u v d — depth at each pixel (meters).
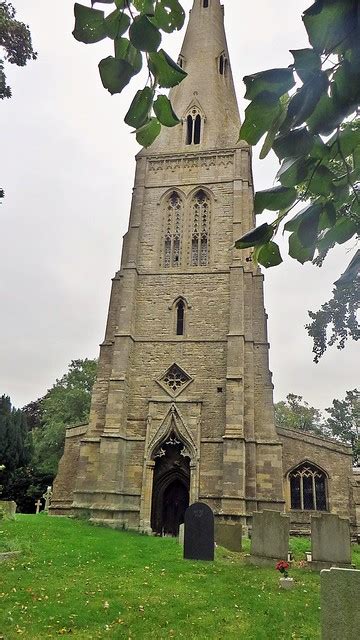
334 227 2.80
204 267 30.06
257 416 26.62
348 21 1.55
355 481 26.95
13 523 20.50
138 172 33.47
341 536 15.43
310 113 1.81
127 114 2.26
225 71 39.25
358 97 1.79
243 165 32.50
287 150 2.04
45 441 48.50
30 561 14.25
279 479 25.00
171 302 29.41
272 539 16.02
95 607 10.55
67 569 13.75
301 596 12.05
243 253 29.91
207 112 35.62
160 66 2.08
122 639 9.01
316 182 2.38
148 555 16.61
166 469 26.69
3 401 41.16
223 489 23.94
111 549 17.05
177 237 31.59
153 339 28.56
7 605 10.30
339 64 1.75
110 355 28.78
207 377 27.20
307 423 60.19
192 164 33.25
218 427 25.92
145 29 1.94
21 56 16.28
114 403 26.42
